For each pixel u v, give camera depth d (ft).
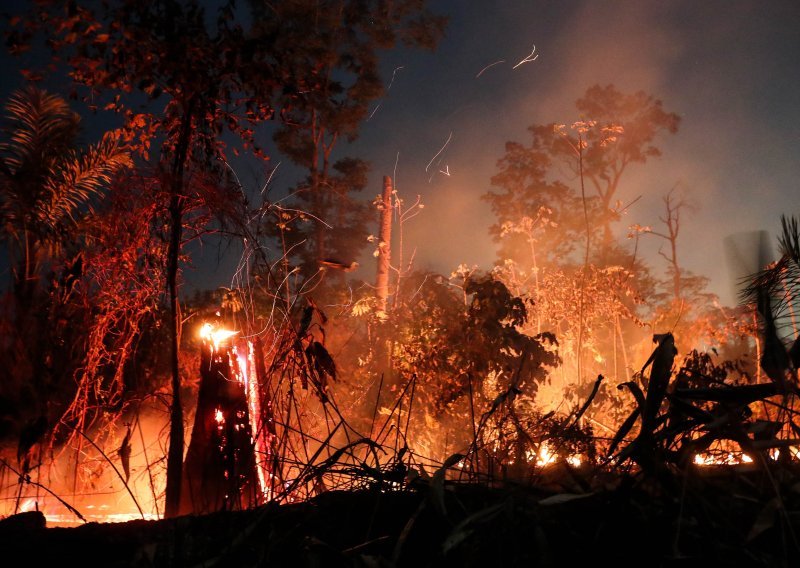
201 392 16.21
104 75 18.78
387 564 8.05
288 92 19.49
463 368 28.27
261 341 17.75
